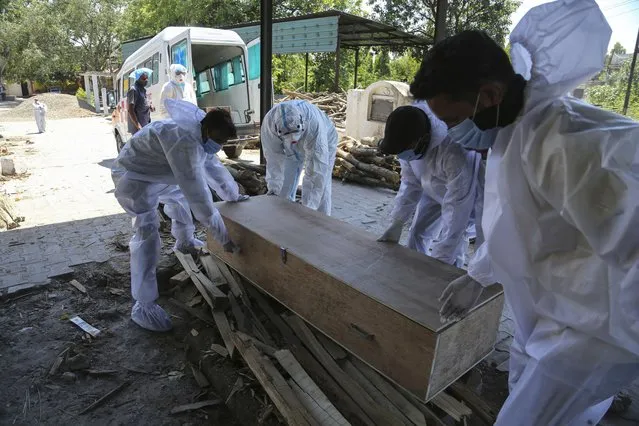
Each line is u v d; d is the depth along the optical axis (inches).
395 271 85.9
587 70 47.3
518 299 56.7
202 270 135.0
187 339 113.2
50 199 243.6
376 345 78.4
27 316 127.3
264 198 136.3
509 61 49.3
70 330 121.0
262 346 96.7
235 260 119.6
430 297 75.9
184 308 125.4
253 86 364.8
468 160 91.2
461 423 83.0
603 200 43.6
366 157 297.3
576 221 45.2
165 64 328.2
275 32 472.7
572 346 50.7
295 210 124.3
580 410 54.1
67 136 523.5
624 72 393.1
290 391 82.7
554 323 53.4
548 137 46.6
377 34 517.7
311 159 151.2
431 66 49.8
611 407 93.7
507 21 698.8
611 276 45.8
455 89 48.8
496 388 99.7
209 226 107.7
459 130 57.5
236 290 118.7
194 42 325.4
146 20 987.9
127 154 109.6
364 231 108.7
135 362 109.0
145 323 119.7
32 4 1330.0
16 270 152.9
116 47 1332.4
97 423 91.0
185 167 101.0
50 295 138.3
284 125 137.8
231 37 342.6
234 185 129.6
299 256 92.3
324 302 88.7
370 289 78.3
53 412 93.4
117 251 170.4
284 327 104.0
